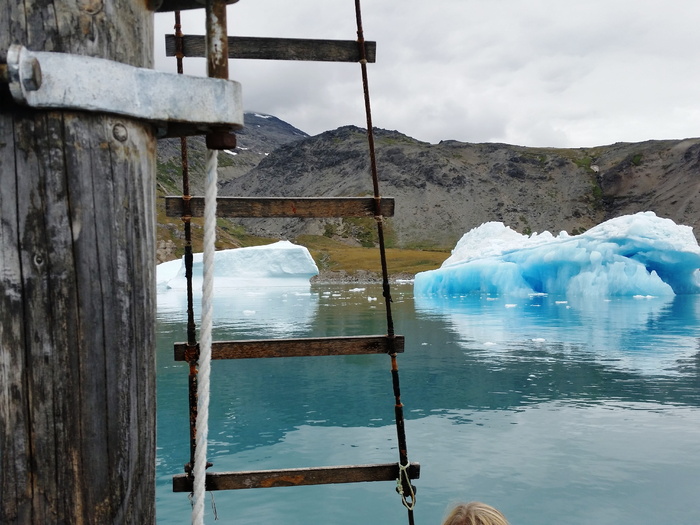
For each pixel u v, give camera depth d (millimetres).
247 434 8523
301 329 21062
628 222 32938
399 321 23219
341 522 5676
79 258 1177
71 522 1177
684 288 34000
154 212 1359
